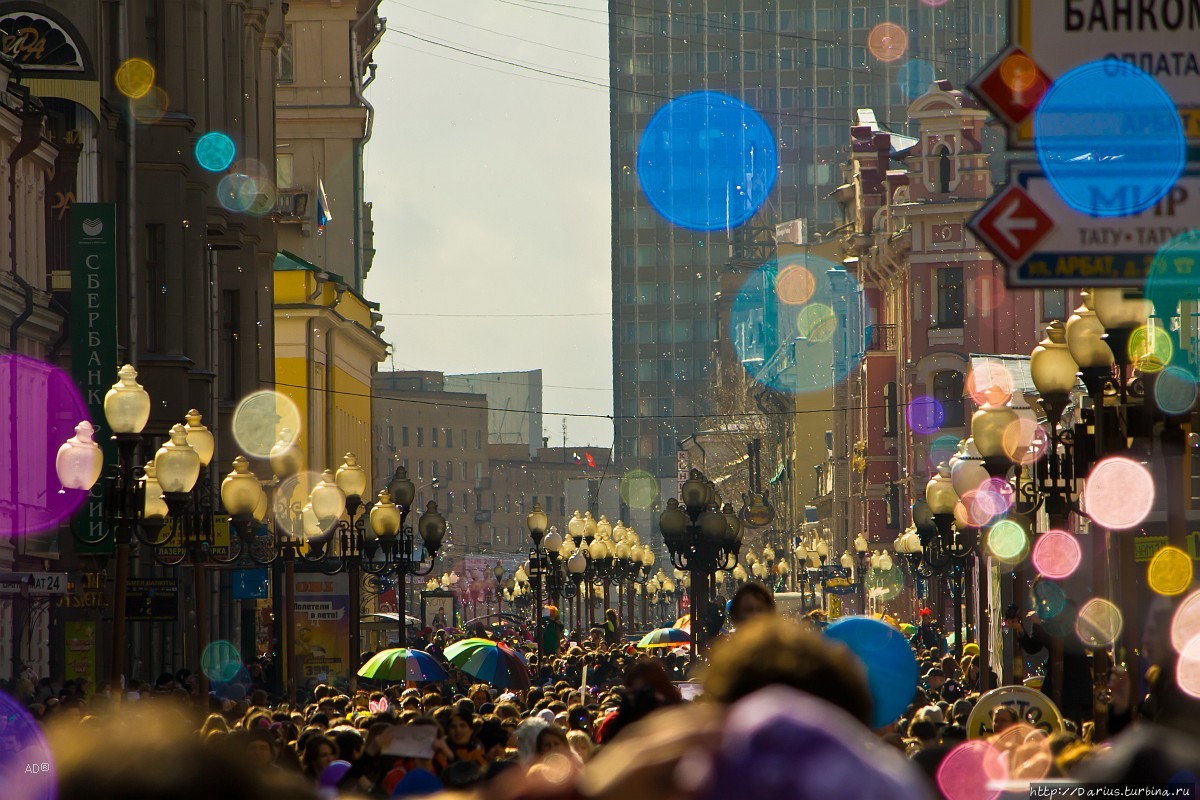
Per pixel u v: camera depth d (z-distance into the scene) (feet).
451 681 217.56
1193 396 94.53
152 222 254.88
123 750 14.56
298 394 413.18
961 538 221.25
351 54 503.61
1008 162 60.70
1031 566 205.26
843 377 654.12
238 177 297.12
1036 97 60.64
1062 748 63.41
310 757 82.53
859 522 597.52
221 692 221.66
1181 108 60.59
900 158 572.92
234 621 310.04
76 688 177.78
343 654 277.23
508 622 633.61
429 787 68.95
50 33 234.58
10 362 215.31
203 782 14.55
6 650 209.67
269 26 350.43
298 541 221.25
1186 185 60.44
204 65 273.33
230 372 309.42
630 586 478.18
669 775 15.74
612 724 59.52
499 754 89.04
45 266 234.99
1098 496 109.19
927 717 87.25
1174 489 92.07
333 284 428.97
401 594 232.94
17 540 217.36
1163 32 60.64
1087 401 126.41
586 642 342.85
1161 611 59.67
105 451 218.38
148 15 261.65
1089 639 130.31
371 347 497.05
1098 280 60.54
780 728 15.69
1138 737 29.76
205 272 266.77
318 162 502.38
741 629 20.54
